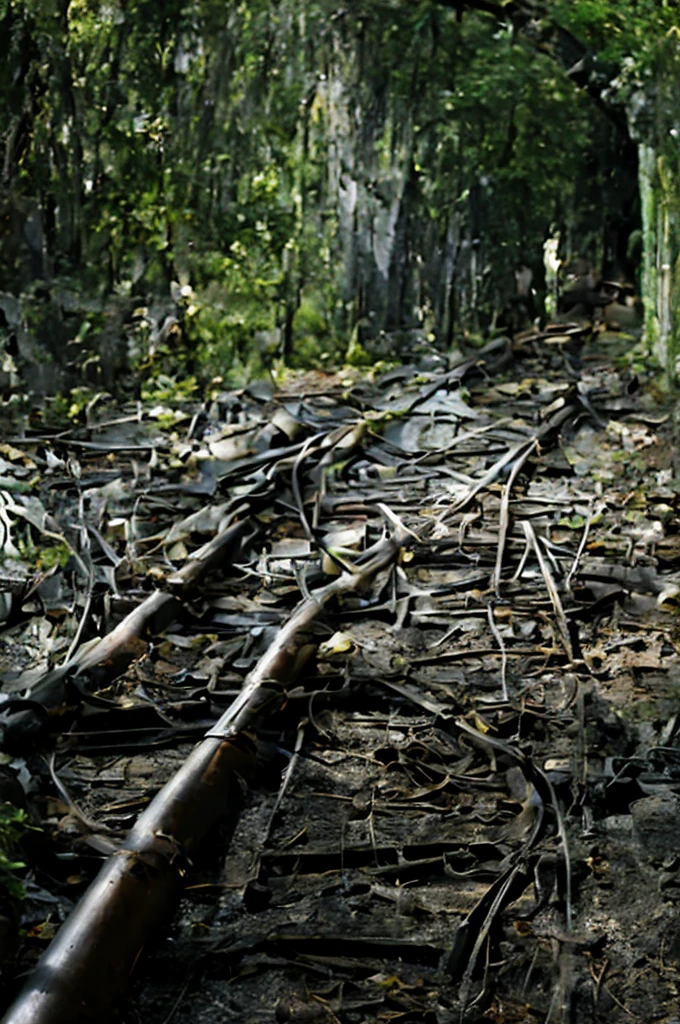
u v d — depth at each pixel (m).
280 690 5.46
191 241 12.38
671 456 9.48
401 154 14.01
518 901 4.11
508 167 14.55
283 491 8.66
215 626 6.59
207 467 9.35
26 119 11.23
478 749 5.21
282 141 13.15
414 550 7.57
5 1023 3.26
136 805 4.75
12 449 9.46
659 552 7.51
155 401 11.58
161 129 12.09
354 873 4.34
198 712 5.54
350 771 5.08
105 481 9.00
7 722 5.24
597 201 15.08
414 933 3.97
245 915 4.07
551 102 14.63
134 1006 3.60
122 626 6.24
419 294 14.16
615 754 5.16
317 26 13.23
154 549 7.61
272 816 4.66
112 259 11.91
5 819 4.12
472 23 14.36
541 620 6.60
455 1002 3.63
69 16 11.29
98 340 11.77
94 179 11.78
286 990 3.69
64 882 4.17
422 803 4.82
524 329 14.67
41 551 7.39
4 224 11.30
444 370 12.46
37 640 6.28
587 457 9.65
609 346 13.54
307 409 10.95
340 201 13.68
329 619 6.61
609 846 4.43
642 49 12.06
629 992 3.65
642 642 6.27
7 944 3.75
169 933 3.94
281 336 12.89
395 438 10.13
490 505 8.46
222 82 12.53
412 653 6.24
